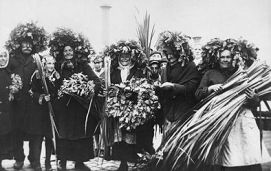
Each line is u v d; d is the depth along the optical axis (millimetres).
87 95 5121
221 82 4684
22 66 5309
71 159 5199
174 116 4988
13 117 5238
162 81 5082
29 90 5215
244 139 4480
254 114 4891
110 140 5023
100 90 5238
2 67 5145
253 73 4703
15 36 5344
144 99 4875
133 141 4941
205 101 4723
